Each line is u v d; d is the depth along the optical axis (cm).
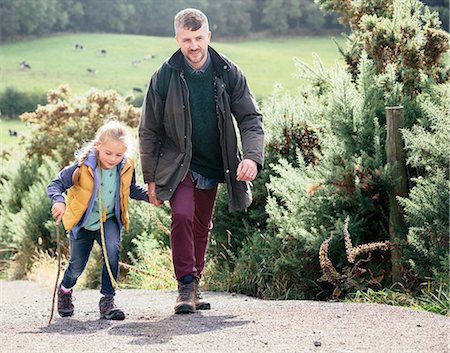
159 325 866
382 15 1472
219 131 954
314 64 1454
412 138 1064
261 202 1347
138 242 1488
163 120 959
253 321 855
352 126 1186
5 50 6266
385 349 714
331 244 1148
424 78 1259
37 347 773
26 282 1656
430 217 1058
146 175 965
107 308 941
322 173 1153
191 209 948
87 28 6681
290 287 1188
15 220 1938
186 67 938
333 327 805
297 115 1352
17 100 5325
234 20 5544
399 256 1102
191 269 953
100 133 922
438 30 1334
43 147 2272
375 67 1307
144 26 6556
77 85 5597
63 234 1794
